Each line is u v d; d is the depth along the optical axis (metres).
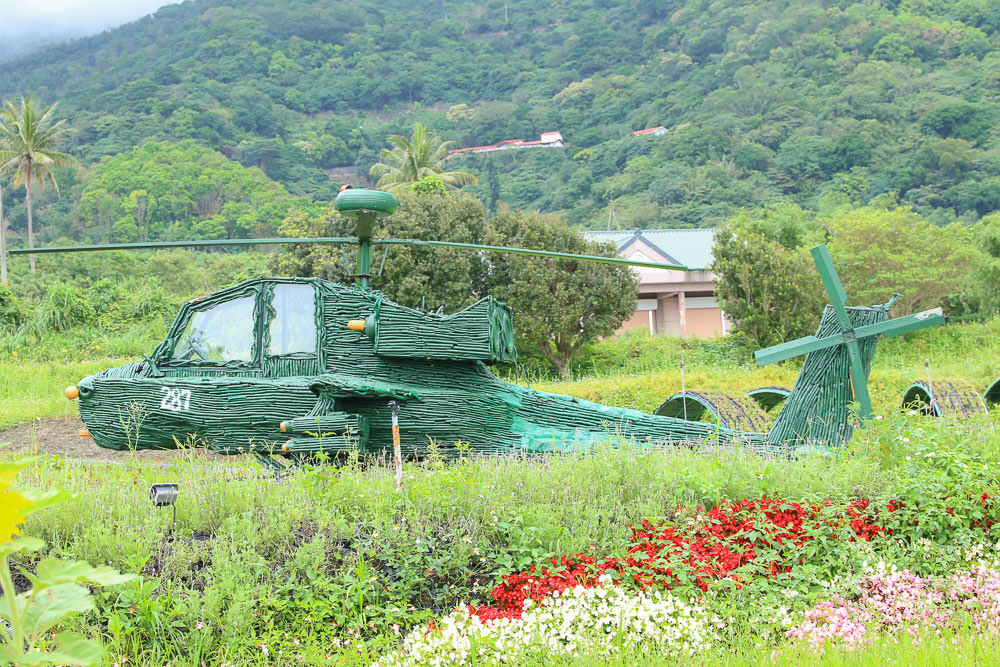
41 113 47.75
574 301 23.83
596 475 7.53
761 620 5.29
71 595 2.82
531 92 138.12
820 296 24.39
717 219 73.00
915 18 106.12
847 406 8.75
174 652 4.97
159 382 8.91
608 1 175.62
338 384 8.33
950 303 28.20
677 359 24.25
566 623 4.92
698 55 128.12
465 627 5.05
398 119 133.50
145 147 89.06
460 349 8.85
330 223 24.75
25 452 12.72
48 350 25.06
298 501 6.60
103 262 45.06
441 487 6.85
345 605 5.41
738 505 6.68
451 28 169.00
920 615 5.18
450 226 24.16
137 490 6.92
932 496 6.54
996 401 10.95
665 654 4.77
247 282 9.24
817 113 89.38
